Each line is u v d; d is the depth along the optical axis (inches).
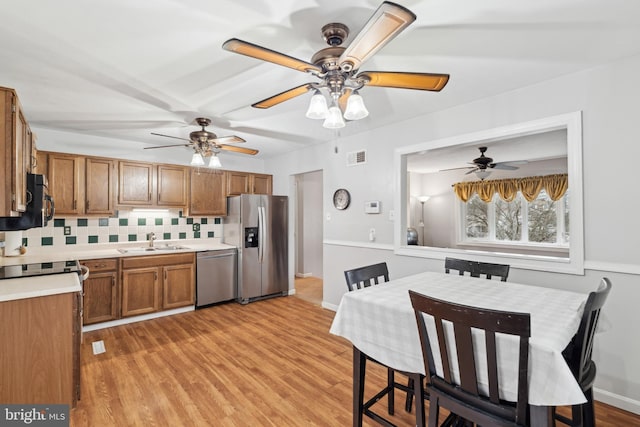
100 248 153.9
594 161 83.8
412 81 65.5
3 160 70.7
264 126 135.7
